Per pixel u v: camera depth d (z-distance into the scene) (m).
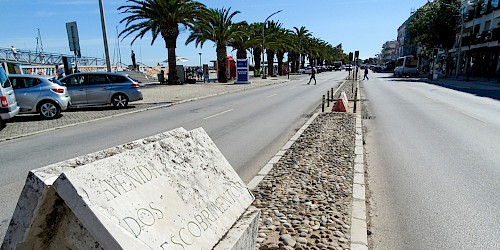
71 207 1.40
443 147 7.49
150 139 2.25
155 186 1.80
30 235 1.49
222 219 2.09
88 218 1.38
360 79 41.62
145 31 28.17
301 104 16.08
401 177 5.52
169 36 28.84
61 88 12.18
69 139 8.50
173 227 1.69
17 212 1.50
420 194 4.80
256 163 6.27
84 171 1.51
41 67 26.58
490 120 10.99
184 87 26.95
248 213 2.40
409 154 6.93
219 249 1.84
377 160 6.52
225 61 35.25
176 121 11.10
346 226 3.57
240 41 38.88
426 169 5.93
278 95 21.03
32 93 11.54
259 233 3.36
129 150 1.87
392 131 9.33
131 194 1.63
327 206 4.05
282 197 4.31
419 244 3.48
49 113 11.75
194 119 11.52
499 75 31.84
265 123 10.70
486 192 4.85
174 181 1.95
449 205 4.43
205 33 33.78
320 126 9.54
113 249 1.36
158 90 23.88
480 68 42.25
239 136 8.71
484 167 6.02
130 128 9.91
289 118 11.73
